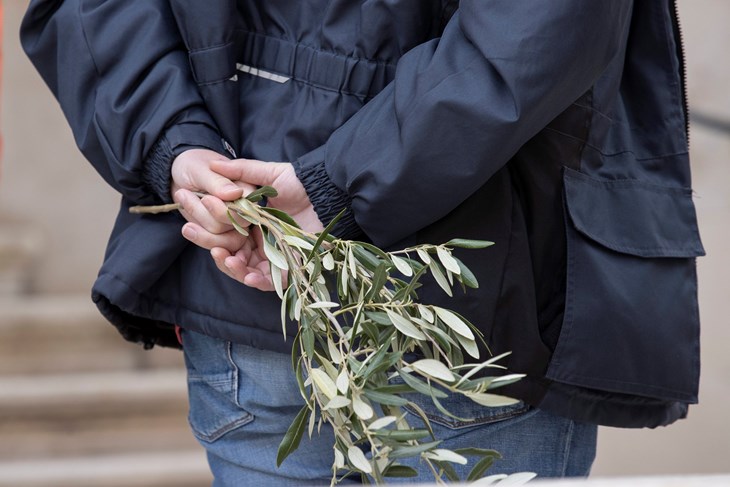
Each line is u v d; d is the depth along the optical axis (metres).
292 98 2.30
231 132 2.32
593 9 2.10
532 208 2.27
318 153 2.23
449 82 2.13
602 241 2.27
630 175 2.33
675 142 2.37
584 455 2.38
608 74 2.28
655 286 2.31
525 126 2.12
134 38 2.33
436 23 2.28
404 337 2.19
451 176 2.14
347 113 2.27
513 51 2.10
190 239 2.24
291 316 2.15
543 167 2.25
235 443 2.40
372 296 2.11
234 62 2.32
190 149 2.28
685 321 2.34
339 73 2.27
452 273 2.22
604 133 2.29
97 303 2.39
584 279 2.26
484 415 2.28
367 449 2.30
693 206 2.39
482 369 2.24
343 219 2.23
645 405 2.35
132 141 2.30
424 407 2.27
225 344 2.36
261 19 2.33
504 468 2.32
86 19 2.34
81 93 2.36
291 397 2.32
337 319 2.26
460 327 2.11
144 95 2.30
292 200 2.23
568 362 2.25
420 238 2.24
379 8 2.24
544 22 2.10
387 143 2.17
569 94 2.14
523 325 2.24
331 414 2.11
